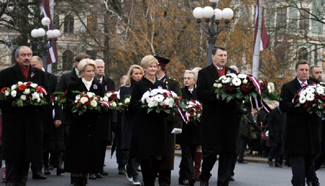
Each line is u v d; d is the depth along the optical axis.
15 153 11.60
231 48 42.81
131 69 15.38
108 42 48.53
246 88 11.22
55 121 15.27
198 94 11.93
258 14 32.56
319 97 11.88
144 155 11.14
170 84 13.55
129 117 14.71
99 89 12.30
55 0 49.69
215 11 24.91
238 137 11.95
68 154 12.08
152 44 42.25
